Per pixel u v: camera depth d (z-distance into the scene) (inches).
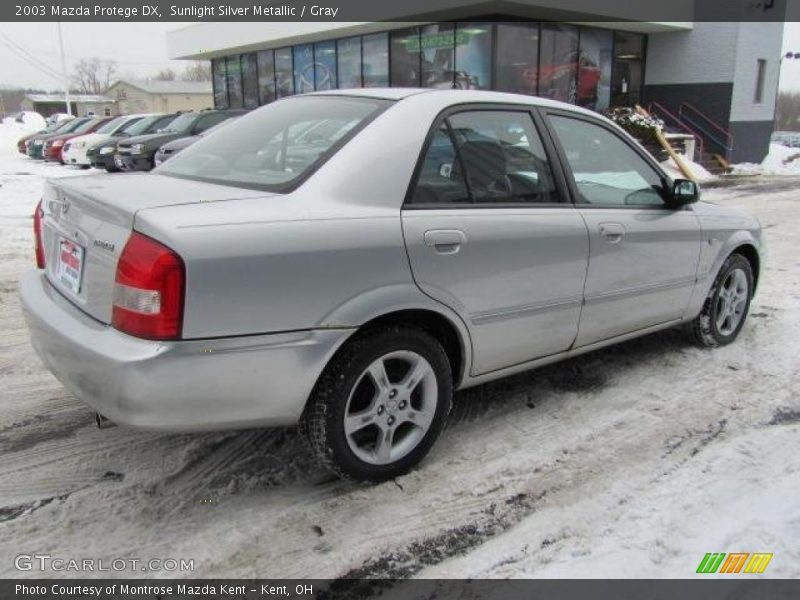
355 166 110.7
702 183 665.0
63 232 114.7
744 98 777.6
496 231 122.9
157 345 93.0
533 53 666.8
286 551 101.4
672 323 172.6
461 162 123.3
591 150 149.3
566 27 689.6
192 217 96.0
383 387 113.8
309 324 102.5
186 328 93.6
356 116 121.8
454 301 118.3
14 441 131.3
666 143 690.8
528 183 133.5
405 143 115.9
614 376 167.2
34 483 117.0
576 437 136.1
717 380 165.5
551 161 138.2
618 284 148.9
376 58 751.7
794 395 157.4
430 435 122.0
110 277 98.7
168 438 133.2
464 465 125.0
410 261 111.3
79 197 109.9
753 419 145.0
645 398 154.6
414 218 113.1
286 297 99.9
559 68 693.9
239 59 971.3
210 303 94.4
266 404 102.3
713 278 177.9
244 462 125.1
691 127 791.1
